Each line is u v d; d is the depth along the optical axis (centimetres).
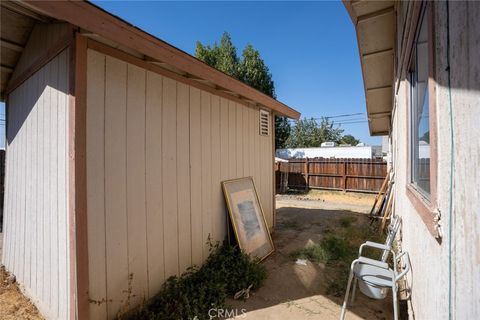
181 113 307
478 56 74
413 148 242
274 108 496
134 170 249
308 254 407
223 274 308
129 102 244
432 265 139
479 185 74
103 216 220
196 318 235
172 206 293
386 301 277
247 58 1303
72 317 200
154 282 269
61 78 215
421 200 168
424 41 164
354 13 343
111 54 227
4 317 238
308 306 268
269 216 516
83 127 203
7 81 326
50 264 231
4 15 236
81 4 172
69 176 202
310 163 1184
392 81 514
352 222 624
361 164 1066
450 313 99
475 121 76
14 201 312
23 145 289
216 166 369
